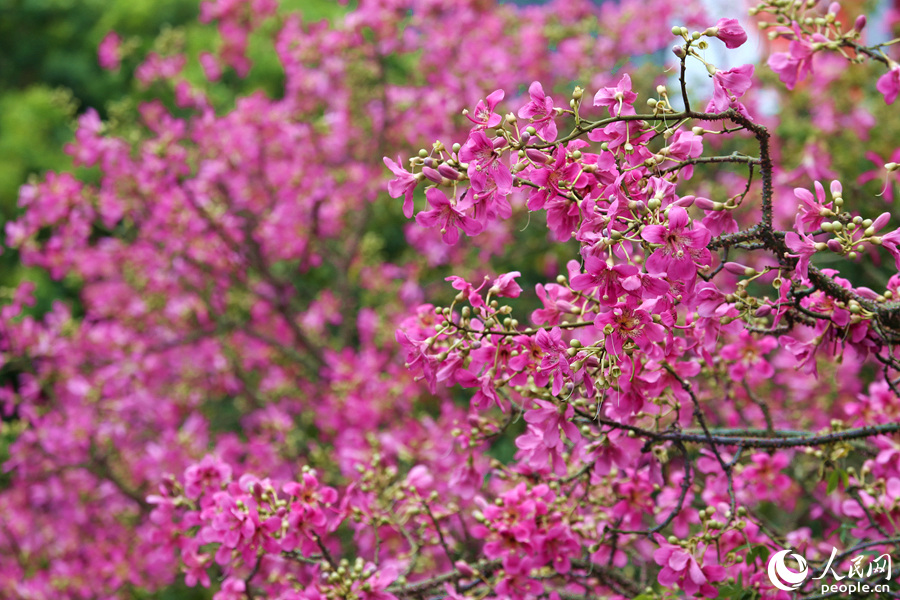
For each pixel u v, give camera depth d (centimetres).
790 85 201
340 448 475
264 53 863
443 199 160
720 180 515
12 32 991
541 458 197
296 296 656
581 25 585
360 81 569
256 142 546
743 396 317
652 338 155
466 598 221
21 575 507
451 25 577
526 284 605
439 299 611
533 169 158
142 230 543
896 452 233
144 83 581
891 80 191
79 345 558
